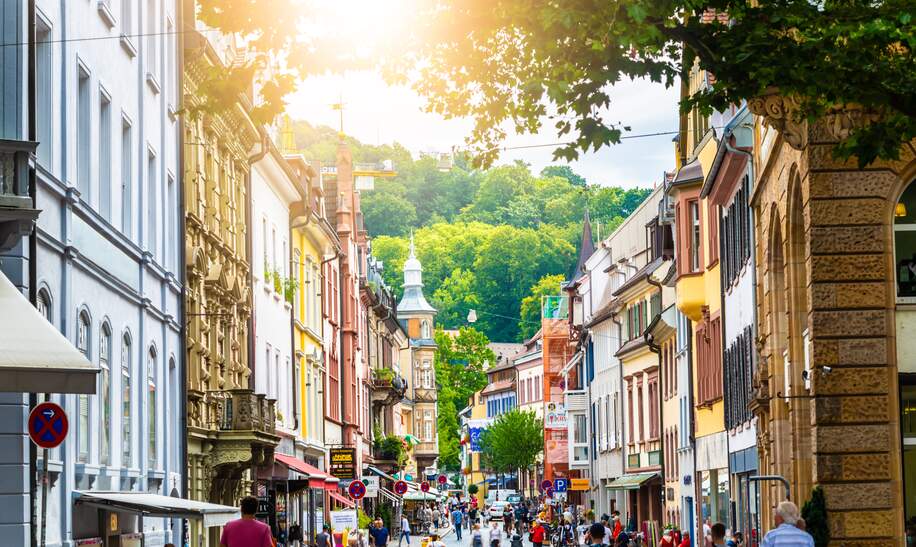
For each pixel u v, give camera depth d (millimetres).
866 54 15875
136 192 31938
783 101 23094
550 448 118938
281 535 49625
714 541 24297
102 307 27938
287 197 55781
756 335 35312
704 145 47281
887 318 23562
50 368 17469
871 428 23438
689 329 54406
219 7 16000
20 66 22141
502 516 110688
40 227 23375
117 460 29078
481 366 165875
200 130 39969
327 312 67500
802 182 24406
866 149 16594
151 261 32500
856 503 23359
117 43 30141
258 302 48969
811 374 23953
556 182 178250
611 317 81312
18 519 21859
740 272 39375
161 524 34062
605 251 88188
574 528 76875
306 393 60250
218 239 41812
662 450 65188
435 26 15805
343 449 62562
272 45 16031
